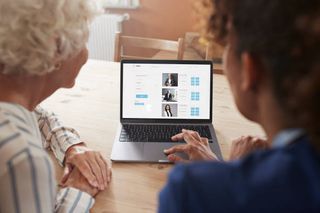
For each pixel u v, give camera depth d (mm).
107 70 1743
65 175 920
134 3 2992
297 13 345
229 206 371
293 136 385
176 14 2938
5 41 623
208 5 473
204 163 426
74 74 804
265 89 401
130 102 1176
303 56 346
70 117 1258
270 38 362
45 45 651
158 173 942
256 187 370
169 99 1178
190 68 1179
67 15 674
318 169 361
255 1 372
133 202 836
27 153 581
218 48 494
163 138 1081
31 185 583
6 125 602
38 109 1141
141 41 1982
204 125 1166
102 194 865
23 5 610
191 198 391
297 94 353
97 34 3045
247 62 400
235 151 942
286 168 367
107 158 1010
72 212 789
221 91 1495
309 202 346
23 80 690
